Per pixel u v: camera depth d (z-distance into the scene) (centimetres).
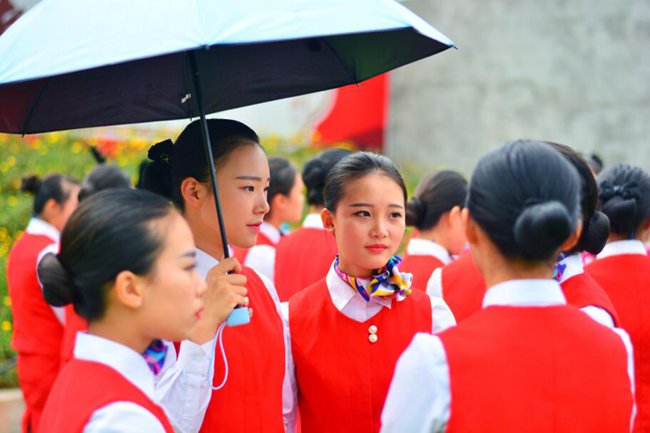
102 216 212
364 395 303
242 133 291
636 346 377
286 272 523
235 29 218
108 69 291
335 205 303
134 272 211
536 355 211
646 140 1121
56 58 226
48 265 217
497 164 217
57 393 216
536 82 1209
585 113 1174
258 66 321
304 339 312
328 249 512
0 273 754
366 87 1300
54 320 547
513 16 1230
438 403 210
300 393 317
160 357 238
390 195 296
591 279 328
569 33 1184
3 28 379
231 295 263
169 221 219
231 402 281
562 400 209
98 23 232
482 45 1257
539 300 218
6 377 719
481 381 208
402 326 311
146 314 216
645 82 1125
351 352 306
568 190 215
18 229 805
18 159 864
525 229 206
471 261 423
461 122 1274
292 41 307
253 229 289
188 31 219
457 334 217
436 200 482
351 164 301
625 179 385
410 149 1323
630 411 218
